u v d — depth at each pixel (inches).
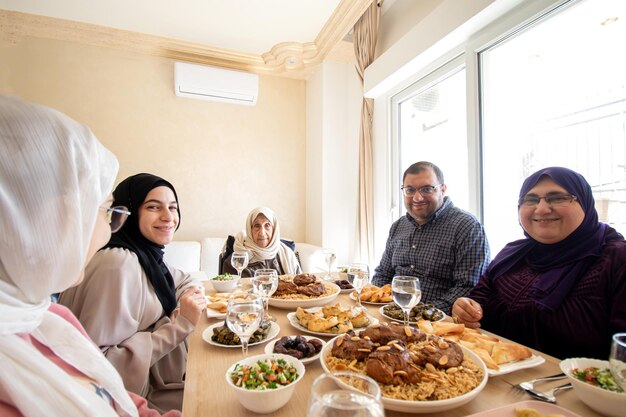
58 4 104.0
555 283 44.0
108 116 125.3
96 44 123.0
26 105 18.5
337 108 136.8
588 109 61.7
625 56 56.2
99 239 25.0
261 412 23.9
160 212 52.6
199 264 123.1
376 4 109.8
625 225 56.9
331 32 117.8
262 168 146.2
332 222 135.5
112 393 25.1
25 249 17.8
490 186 77.0
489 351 32.2
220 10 107.4
